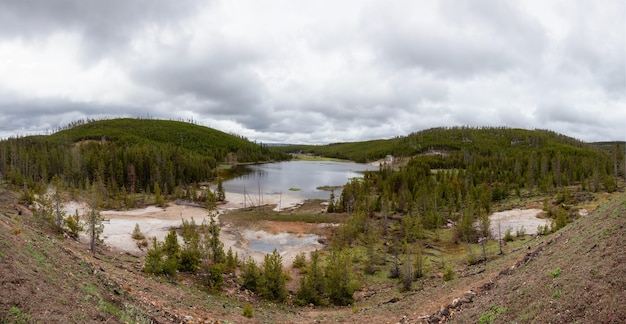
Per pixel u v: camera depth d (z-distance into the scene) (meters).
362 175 168.88
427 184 92.81
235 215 74.19
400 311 25.31
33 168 98.00
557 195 72.50
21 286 13.42
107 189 91.38
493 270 27.59
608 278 13.89
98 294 16.75
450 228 63.44
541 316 14.13
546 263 19.80
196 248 38.72
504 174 109.56
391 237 59.22
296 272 44.56
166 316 19.17
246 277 36.44
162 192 99.12
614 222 19.02
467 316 18.23
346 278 34.88
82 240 46.62
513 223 60.00
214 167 179.12
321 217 72.94
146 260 34.19
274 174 169.38
